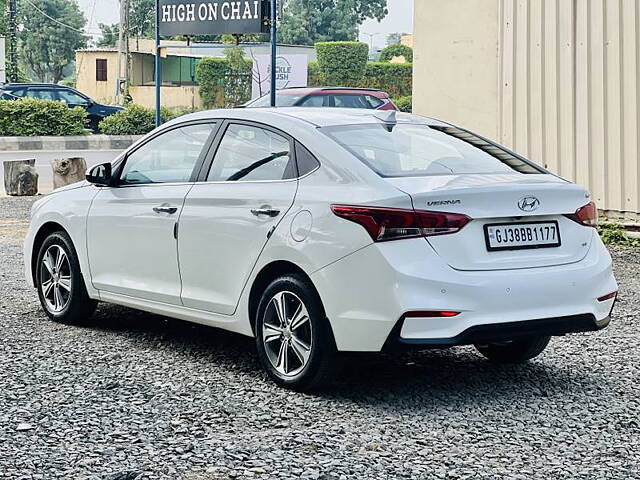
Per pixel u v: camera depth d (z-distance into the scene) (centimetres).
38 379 646
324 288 585
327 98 2067
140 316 847
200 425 555
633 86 1190
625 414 581
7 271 1060
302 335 609
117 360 697
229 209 651
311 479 476
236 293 646
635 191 1201
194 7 1609
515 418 571
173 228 689
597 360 705
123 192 741
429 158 630
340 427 552
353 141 627
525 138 1327
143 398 605
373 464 496
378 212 566
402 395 614
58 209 798
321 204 595
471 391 625
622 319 835
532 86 1312
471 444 527
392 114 692
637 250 1180
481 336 569
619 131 1209
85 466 491
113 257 746
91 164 2570
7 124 3225
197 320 681
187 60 6619
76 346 736
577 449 521
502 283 572
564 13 1264
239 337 772
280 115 664
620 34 1200
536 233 595
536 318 582
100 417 568
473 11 1386
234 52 5225
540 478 480
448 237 567
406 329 559
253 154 661
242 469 488
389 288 559
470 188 573
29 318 832
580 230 613
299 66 4750
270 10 1526
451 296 561
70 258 790
